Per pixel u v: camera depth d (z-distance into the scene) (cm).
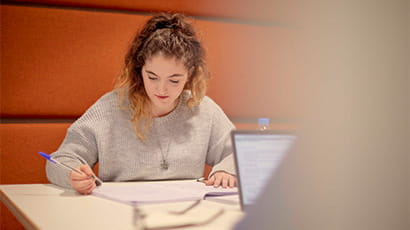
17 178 186
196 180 138
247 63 225
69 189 113
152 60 133
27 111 188
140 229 58
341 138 22
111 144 149
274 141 75
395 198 22
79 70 194
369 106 21
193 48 146
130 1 202
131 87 151
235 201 88
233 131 74
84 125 148
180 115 158
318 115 23
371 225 23
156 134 153
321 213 25
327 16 22
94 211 77
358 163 23
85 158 145
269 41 228
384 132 22
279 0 232
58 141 192
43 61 189
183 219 62
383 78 21
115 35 199
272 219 27
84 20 195
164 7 208
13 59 185
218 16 221
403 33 21
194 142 158
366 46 21
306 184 25
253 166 73
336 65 22
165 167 152
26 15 187
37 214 74
